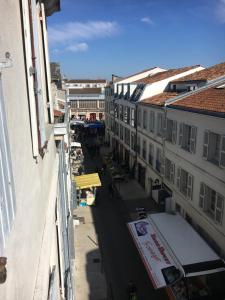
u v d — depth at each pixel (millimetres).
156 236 16141
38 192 4438
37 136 4309
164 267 13844
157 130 24234
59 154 10008
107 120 50000
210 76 20906
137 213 23328
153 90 28609
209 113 14805
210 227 15625
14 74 3145
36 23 4742
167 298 15055
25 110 3715
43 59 6586
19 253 2893
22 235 3090
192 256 13930
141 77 42219
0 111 2400
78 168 34156
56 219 7434
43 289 3605
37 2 5367
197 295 13539
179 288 13688
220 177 14422
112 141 45406
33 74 4277
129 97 33531
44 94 6379
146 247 15531
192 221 18000
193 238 15430
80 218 23172
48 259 4707
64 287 8703
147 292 15500
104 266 17516
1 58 2578
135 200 26641
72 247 16500
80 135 55188
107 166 36438
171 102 20672
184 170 18844
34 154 4066
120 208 25094
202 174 16297
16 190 2943
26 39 3832
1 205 2316
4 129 2504
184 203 18984
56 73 20578
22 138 3422
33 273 3650
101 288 15727
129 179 32062
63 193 10703
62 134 8242
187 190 18438
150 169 26672
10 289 2438
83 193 26750
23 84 3684
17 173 3037
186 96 20172
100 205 25750
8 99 2820
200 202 16719
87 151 45562
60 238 8031
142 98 28734
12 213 2648
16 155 3051
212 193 15852
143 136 28500
